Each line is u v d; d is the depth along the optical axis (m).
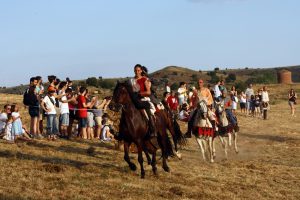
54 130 20.08
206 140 18.39
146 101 14.28
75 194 12.08
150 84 14.79
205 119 18.08
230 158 20.30
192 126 18.38
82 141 20.78
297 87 75.06
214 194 13.48
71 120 21.22
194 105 18.47
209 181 14.92
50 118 19.95
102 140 21.31
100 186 13.07
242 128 32.16
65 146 19.02
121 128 14.22
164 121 15.44
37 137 20.08
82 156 17.11
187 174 15.54
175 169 16.25
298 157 21.17
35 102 19.88
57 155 16.80
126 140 14.37
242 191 14.23
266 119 38.38
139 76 14.77
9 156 15.86
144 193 12.79
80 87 21.53
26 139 19.27
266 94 38.53
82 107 21.16
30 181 12.90
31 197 11.45
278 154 21.91
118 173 14.76
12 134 19.05
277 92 71.06
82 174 14.16
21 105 32.41
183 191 13.29
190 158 19.28
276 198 13.88
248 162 19.02
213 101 19.80
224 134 19.83
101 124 22.31
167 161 17.84
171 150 15.50
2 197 11.15
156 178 14.63
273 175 16.75
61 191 12.22
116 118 15.42
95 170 14.86
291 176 16.81
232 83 100.88
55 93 20.30
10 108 20.59
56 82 21.30
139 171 15.33
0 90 80.44
